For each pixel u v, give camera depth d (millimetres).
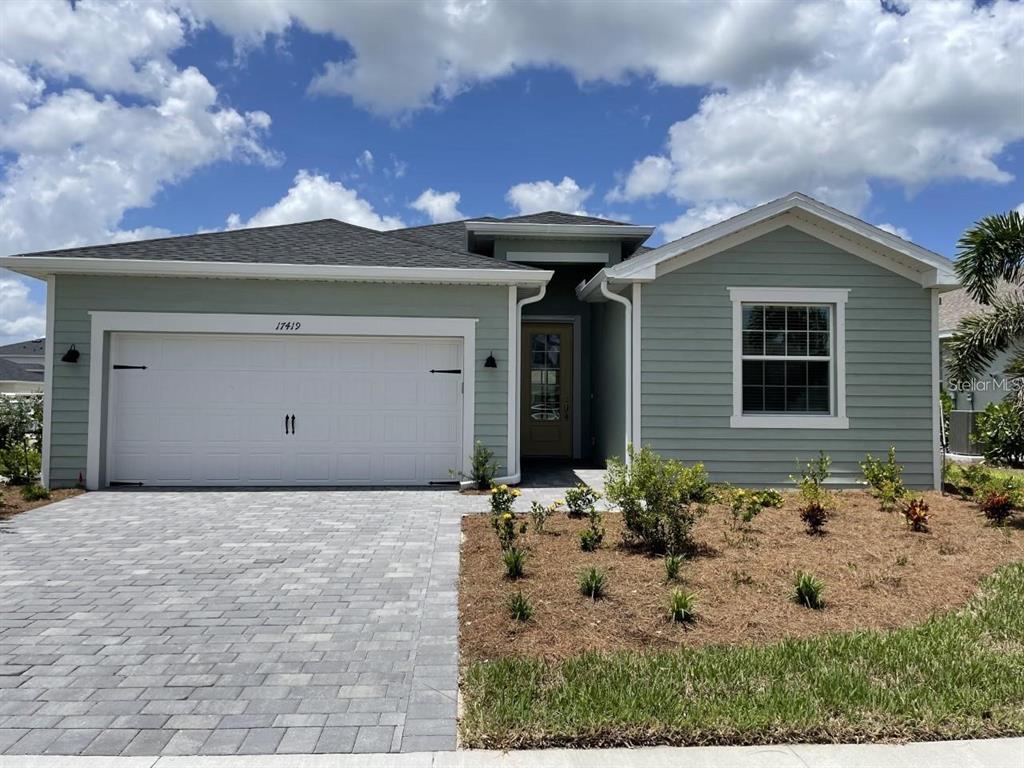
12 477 10133
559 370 14266
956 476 11055
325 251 10773
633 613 4777
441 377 10484
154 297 9969
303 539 7078
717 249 10227
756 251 10266
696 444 10172
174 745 3080
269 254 10414
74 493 9547
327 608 4973
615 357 11680
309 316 10148
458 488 10164
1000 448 8984
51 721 3291
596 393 13648
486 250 14078
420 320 10305
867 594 5262
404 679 3787
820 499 8656
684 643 4293
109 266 9680
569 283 14234
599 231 13008
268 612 4887
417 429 10438
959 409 17984
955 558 6289
